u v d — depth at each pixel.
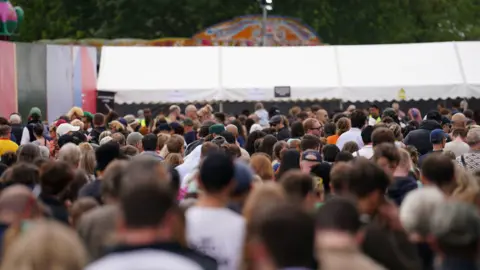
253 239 6.94
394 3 89.75
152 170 7.50
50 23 89.00
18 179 12.49
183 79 46.78
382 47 48.72
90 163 15.93
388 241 8.83
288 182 10.65
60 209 11.36
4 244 8.88
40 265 5.75
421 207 9.51
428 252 9.61
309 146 18.08
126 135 27.03
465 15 94.62
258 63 47.59
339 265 6.13
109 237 8.60
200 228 9.03
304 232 6.04
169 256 6.39
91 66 45.22
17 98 35.59
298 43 77.94
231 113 55.41
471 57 48.00
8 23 40.62
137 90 46.22
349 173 9.58
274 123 29.62
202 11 85.81
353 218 6.77
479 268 7.39
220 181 9.23
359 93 46.66
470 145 18.36
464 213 7.36
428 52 48.28
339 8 88.25
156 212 6.53
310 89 46.47
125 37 86.50
